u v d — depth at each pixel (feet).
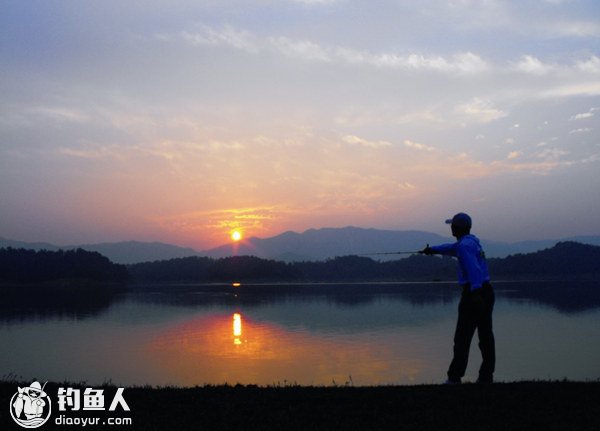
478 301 31.94
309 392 31.99
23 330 243.60
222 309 364.99
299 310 352.08
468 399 28.96
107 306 393.70
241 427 25.52
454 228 33.99
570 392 30.12
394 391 31.42
